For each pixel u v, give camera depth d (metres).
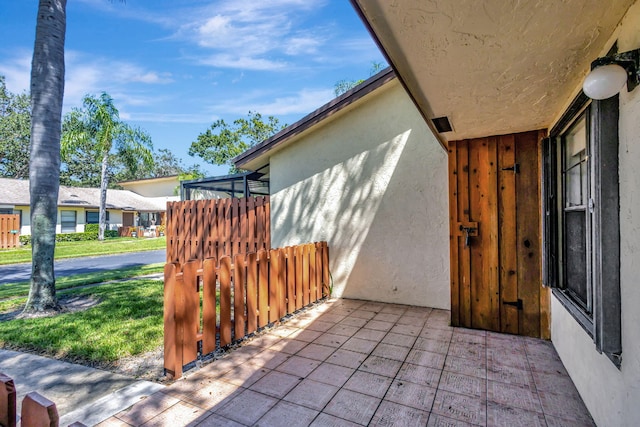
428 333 3.64
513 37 1.73
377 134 5.05
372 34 1.71
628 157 1.58
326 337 3.54
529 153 3.56
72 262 10.95
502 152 3.69
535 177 3.53
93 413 2.16
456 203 3.90
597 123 1.75
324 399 2.34
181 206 7.55
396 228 4.88
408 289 4.79
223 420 2.10
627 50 1.55
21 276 8.52
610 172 1.70
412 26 1.65
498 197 3.70
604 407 1.89
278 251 4.07
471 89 2.41
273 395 2.39
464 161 3.87
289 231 5.88
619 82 1.52
